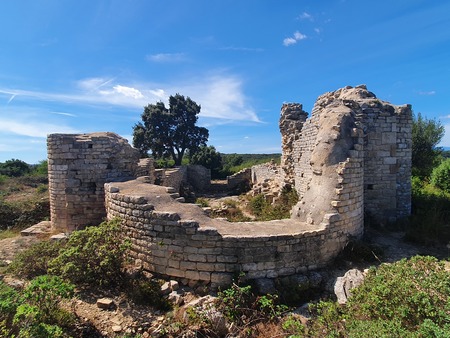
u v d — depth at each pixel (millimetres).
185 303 6578
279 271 7176
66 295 5531
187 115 41438
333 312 5438
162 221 7324
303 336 5055
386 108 11477
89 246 6855
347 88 13328
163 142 40000
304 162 14031
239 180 30281
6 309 4883
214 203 20859
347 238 8469
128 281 7137
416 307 4500
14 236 11656
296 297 6711
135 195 8336
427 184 17891
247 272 7020
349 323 4699
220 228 7613
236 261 6984
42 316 5141
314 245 7566
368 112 11414
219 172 40594
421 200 13031
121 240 7871
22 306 4641
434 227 10109
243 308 6168
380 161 11516
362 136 9531
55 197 11734
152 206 7523
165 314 6234
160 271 7414
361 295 5238
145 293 6695
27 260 7441
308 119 13523
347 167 8570
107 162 11766
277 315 6102
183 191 25656
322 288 7066
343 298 6074
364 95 12273
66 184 11492
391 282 4945
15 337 4508
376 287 4973
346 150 9031
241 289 6406
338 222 8133
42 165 36844
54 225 11875
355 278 6477
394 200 11609
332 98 11867
